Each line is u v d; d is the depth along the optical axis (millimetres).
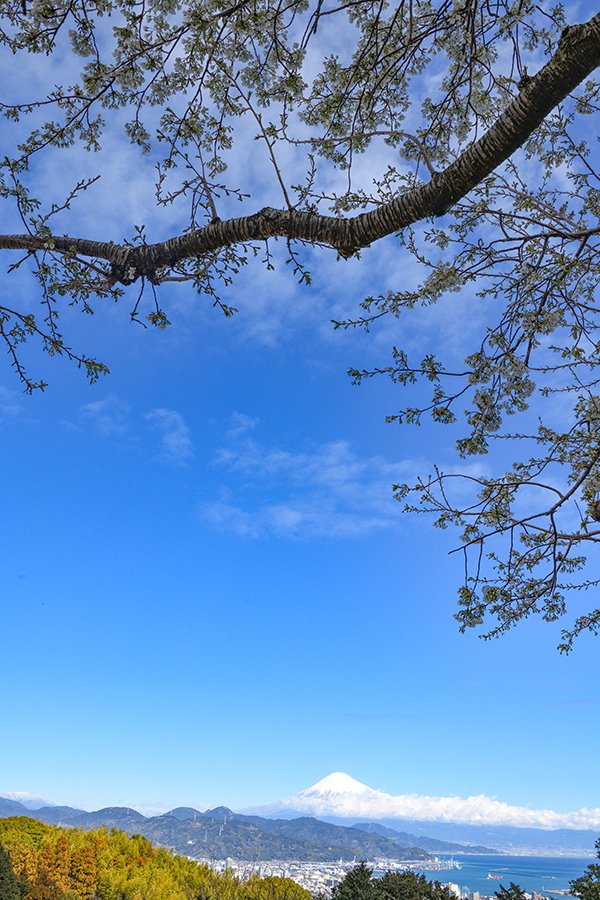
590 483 5012
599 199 5301
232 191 4090
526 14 4223
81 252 4227
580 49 2615
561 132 5211
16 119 4105
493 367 4449
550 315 4539
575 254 4434
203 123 4234
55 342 4914
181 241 3826
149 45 3777
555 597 5090
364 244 3352
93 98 4012
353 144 4535
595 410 4730
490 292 4809
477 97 4566
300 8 3840
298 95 4273
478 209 4789
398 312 4691
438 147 4777
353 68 4426
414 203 3158
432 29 4055
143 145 4223
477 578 5047
